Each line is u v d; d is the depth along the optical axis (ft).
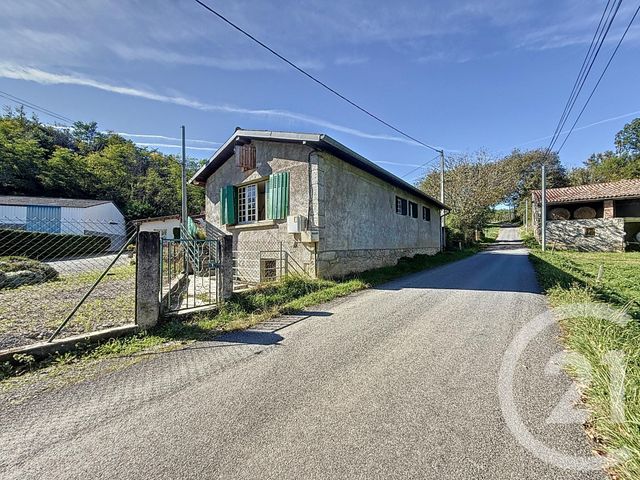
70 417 7.15
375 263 33.73
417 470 5.38
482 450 5.89
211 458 5.74
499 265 38.52
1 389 8.46
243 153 29.12
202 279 22.50
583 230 66.28
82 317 13.99
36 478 5.32
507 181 99.55
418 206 48.98
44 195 96.99
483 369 9.43
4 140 93.04
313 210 24.72
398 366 9.76
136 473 5.39
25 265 23.86
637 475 5.03
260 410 7.37
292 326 14.20
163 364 10.11
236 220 32.27
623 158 139.85
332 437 6.32
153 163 145.28
